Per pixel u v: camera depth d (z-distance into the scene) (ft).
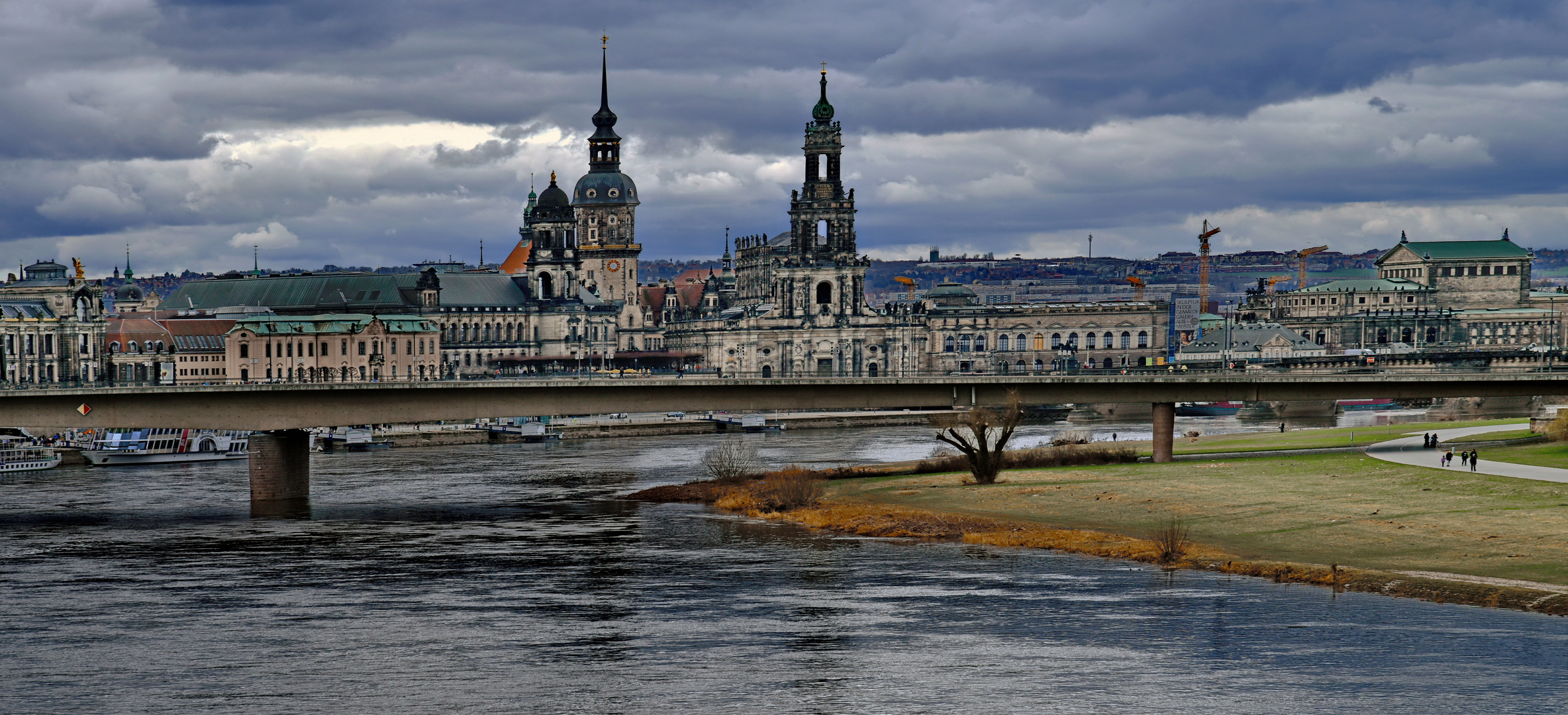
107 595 374.84
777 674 303.48
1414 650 310.24
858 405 572.51
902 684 296.51
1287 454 599.16
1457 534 402.93
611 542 444.14
